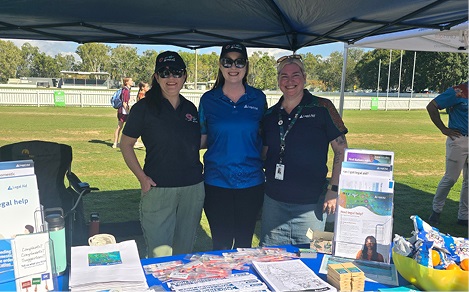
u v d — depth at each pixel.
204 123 2.52
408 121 17.75
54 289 1.31
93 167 6.98
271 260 1.61
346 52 4.80
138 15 2.87
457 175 4.18
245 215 2.52
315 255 1.65
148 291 1.29
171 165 2.37
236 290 1.33
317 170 2.28
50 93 22.27
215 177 2.48
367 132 13.42
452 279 1.27
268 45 4.12
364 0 2.15
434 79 44.94
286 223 2.34
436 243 1.37
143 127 2.34
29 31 3.43
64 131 11.59
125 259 1.49
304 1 2.42
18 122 13.56
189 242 2.56
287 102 2.33
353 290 1.38
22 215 1.37
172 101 2.38
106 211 4.60
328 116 2.25
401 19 2.40
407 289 1.37
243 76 2.43
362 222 1.62
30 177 1.40
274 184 2.34
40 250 1.27
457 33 3.94
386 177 1.62
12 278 1.22
